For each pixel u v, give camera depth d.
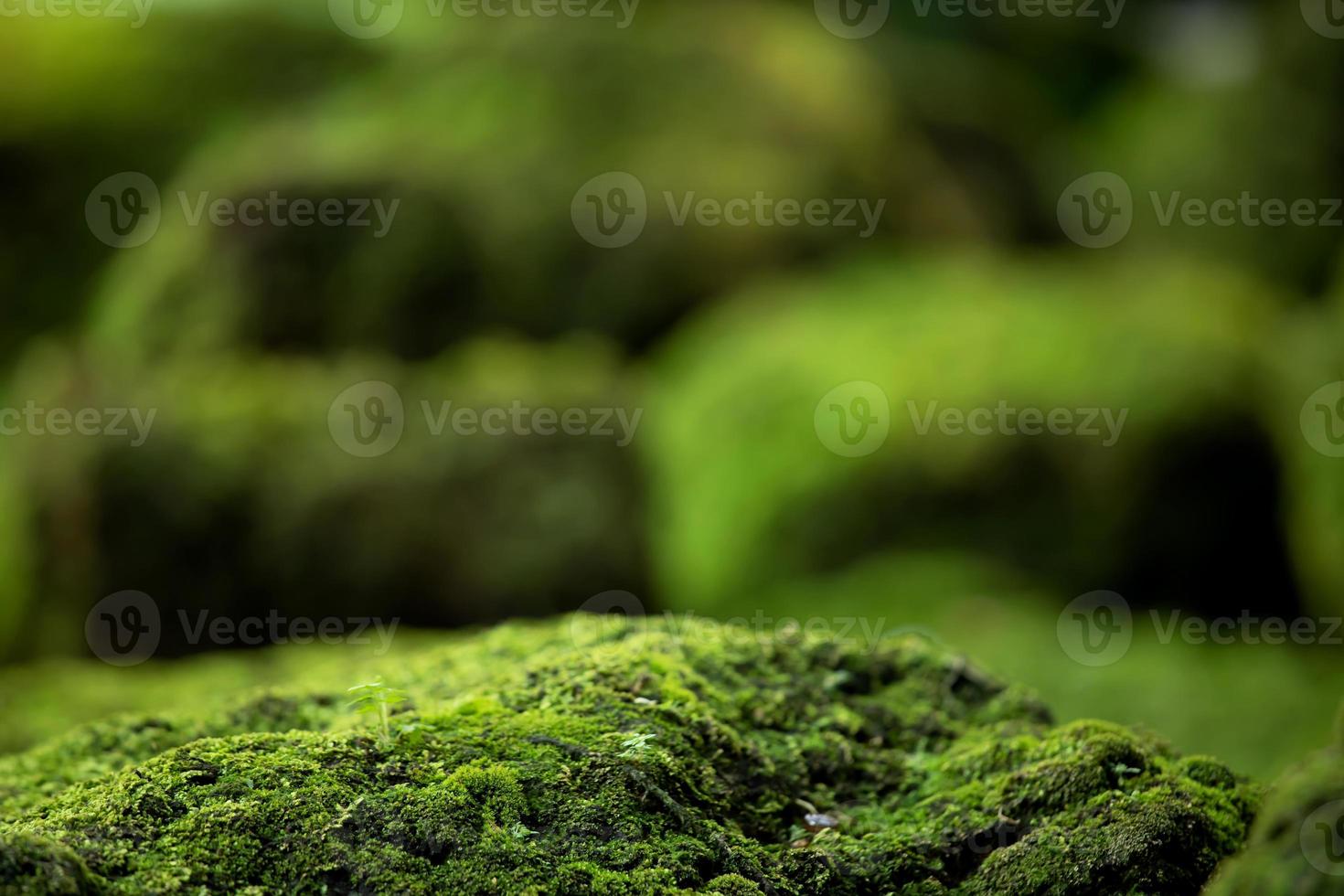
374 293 13.77
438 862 2.78
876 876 3.12
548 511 10.66
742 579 13.19
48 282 18.48
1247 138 22.67
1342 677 10.38
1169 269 20.23
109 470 10.53
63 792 3.30
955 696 4.06
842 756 3.65
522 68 17.47
